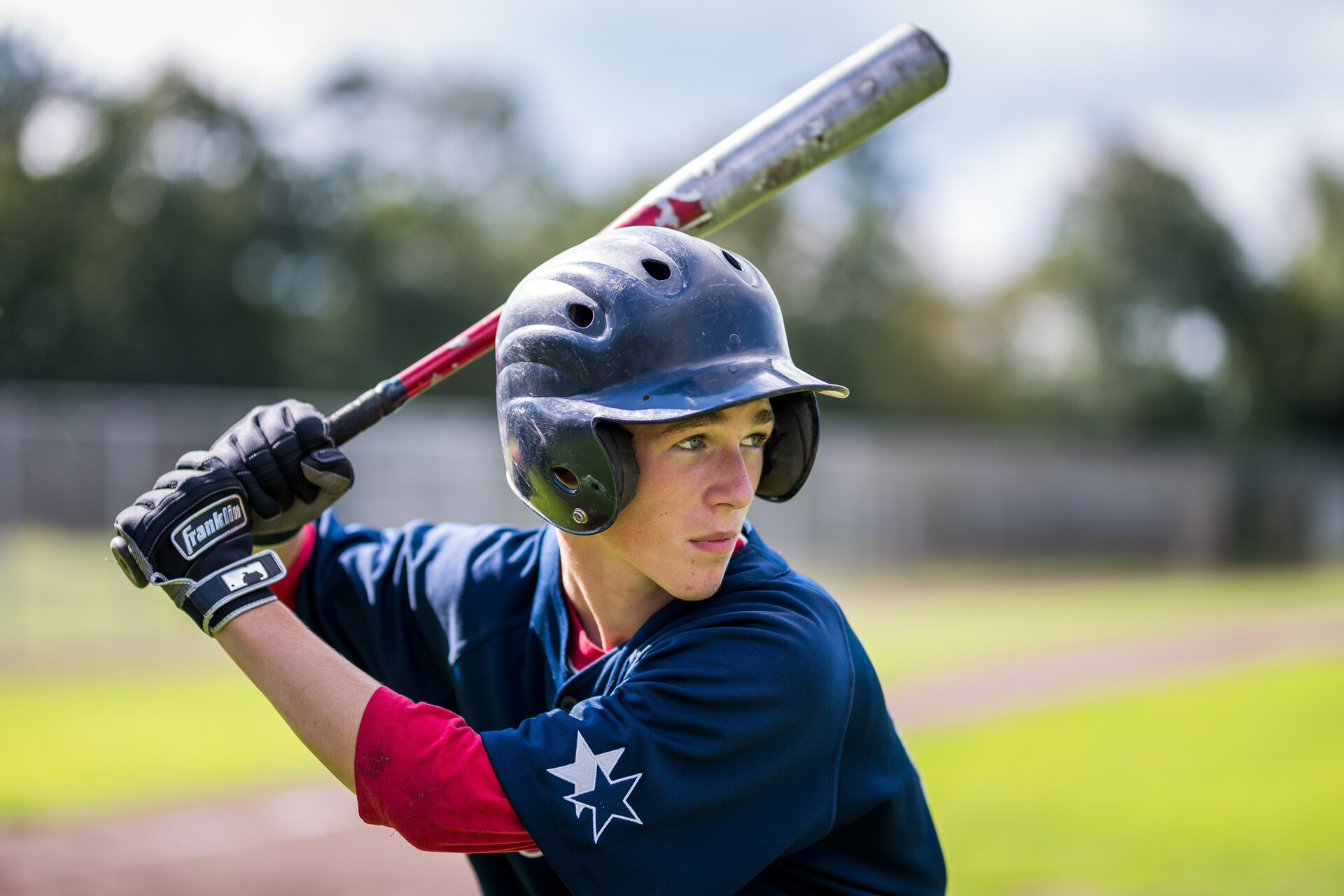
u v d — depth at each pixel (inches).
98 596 1438.2
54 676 1088.2
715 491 142.3
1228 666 1216.2
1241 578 2564.0
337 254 3117.6
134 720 847.7
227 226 2913.4
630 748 134.0
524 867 165.8
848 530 2352.4
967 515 2549.2
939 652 1295.5
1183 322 3841.0
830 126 185.8
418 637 183.8
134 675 1095.0
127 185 2854.3
